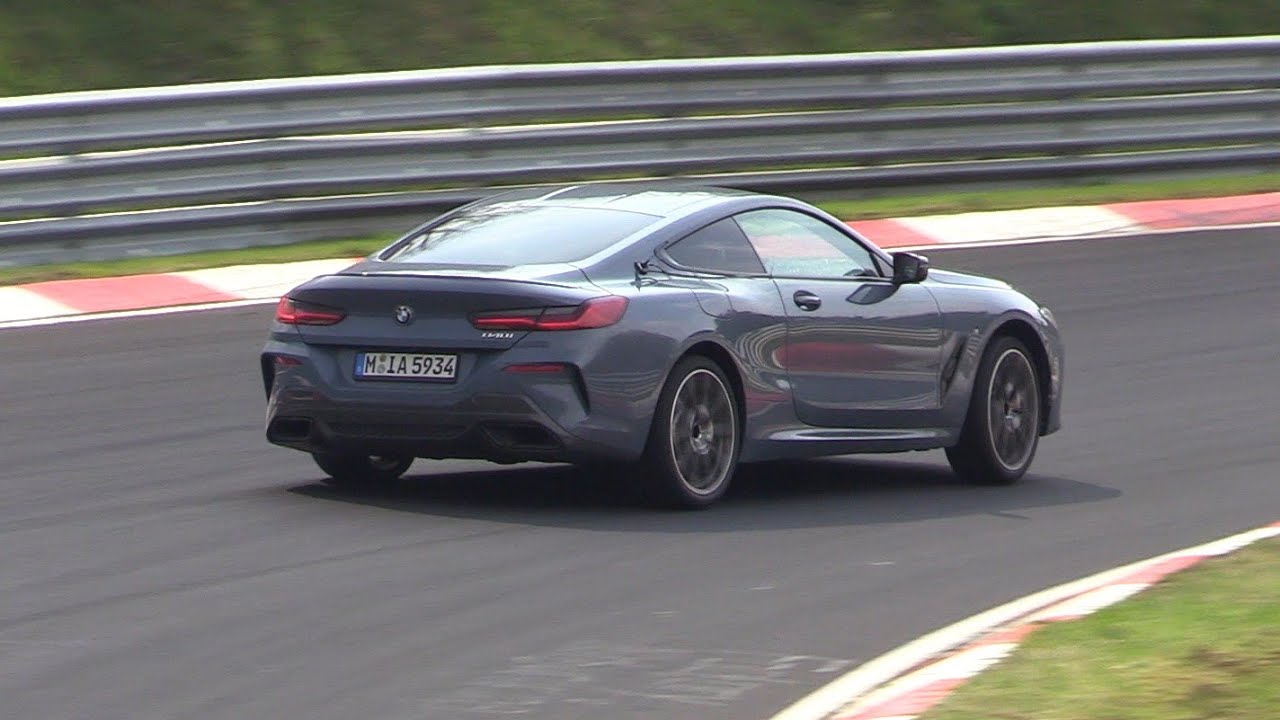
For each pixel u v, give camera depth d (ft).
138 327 155.74
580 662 72.84
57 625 77.66
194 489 105.91
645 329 98.32
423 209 193.57
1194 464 120.57
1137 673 65.51
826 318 107.14
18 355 145.28
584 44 259.39
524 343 96.22
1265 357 155.12
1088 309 171.73
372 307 98.58
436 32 254.06
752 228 107.45
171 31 241.55
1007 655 69.72
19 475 109.81
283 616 79.25
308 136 187.32
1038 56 222.48
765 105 210.38
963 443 114.83
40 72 231.09
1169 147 229.66
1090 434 131.03
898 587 85.87
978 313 115.14
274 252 183.32
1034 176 223.10
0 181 170.50
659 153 204.74
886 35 275.80
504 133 196.54
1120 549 95.40
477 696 68.39
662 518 99.86
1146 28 291.79
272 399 102.27
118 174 176.45
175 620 78.54
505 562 89.15
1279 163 235.61
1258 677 64.13
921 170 218.18
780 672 71.56
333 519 98.07
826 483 114.62
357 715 66.08
